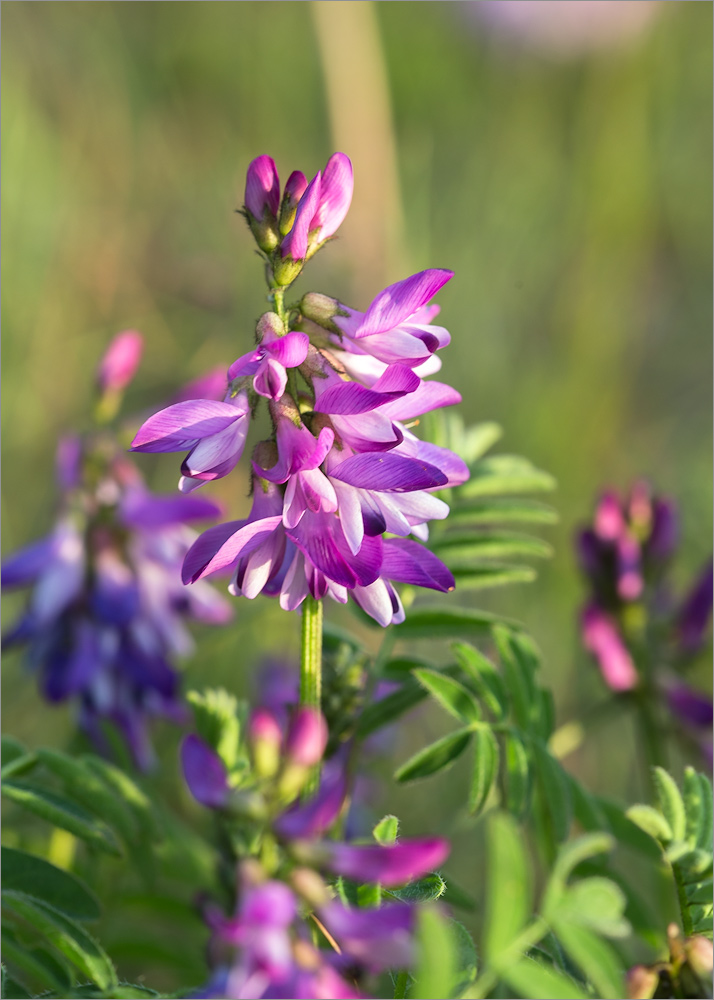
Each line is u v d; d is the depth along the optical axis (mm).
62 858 365
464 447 356
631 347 740
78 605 396
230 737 327
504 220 766
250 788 320
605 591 408
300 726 261
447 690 315
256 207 293
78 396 652
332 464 289
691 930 294
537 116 815
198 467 284
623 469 696
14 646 395
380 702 332
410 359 291
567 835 315
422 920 252
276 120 815
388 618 293
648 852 341
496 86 832
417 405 292
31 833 382
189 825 420
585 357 727
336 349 294
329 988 255
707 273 760
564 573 583
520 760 313
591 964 255
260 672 461
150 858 330
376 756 436
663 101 785
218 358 688
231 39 804
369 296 661
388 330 289
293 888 257
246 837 325
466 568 344
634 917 330
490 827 257
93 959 292
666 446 718
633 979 288
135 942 363
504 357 710
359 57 696
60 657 396
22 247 645
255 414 292
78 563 394
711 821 294
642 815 291
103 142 731
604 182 777
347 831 410
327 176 293
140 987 291
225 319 694
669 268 770
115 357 392
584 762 512
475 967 270
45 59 720
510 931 256
